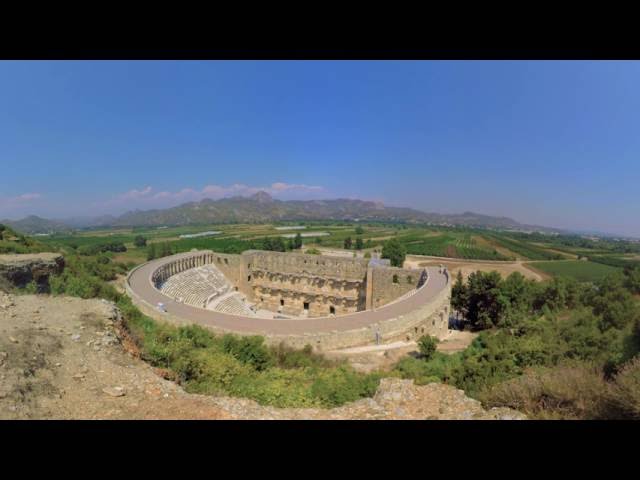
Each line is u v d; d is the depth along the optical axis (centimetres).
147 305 4069
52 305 2130
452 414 1511
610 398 1323
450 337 5341
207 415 1280
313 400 1792
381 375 2395
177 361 1939
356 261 7231
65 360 1506
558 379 1575
